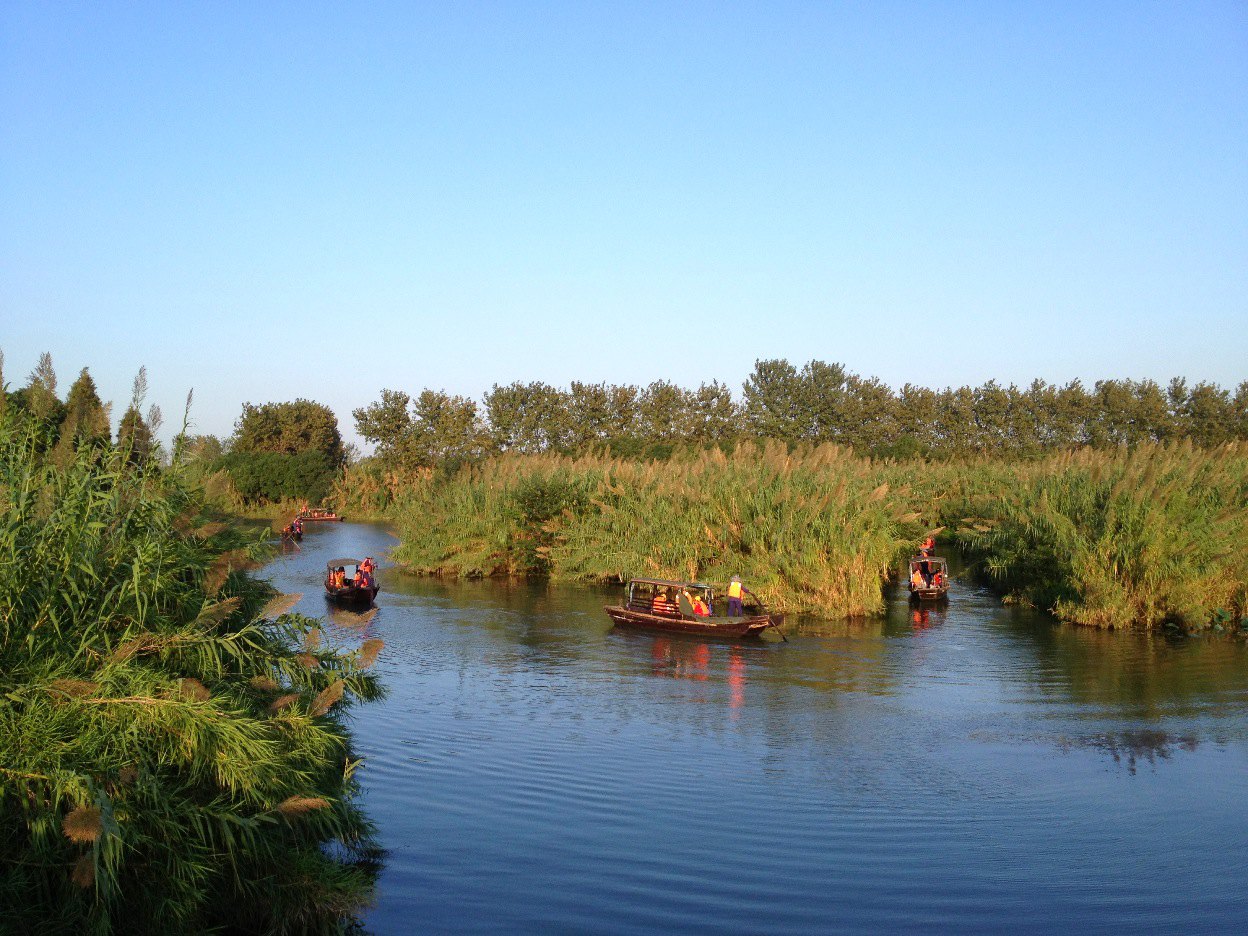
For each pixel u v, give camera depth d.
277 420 108.94
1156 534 26.84
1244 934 9.30
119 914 8.12
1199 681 20.81
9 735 8.05
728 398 87.56
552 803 13.02
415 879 10.55
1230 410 82.25
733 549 33.34
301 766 10.23
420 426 88.88
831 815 12.66
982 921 9.59
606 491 41.25
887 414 90.19
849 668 22.58
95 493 9.77
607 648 25.16
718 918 9.69
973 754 15.46
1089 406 86.31
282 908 9.02
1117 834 11.98
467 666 22.73
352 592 33.41
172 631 9.97
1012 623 28.77
